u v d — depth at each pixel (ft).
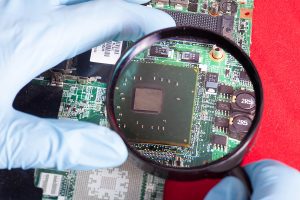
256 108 0.79
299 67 0.91
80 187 0.85
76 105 0.88
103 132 0.81
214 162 0.76
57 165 0.83
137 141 0.83
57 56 0.86
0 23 0.84
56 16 0.86
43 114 0.88
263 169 0.81
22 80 0.84
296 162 0.87
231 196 0.78
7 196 0.84
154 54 0.87
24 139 0.82
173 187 0.84
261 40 0.92
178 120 0.84
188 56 0.87
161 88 0.85
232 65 0.87
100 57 0.90
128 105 0.83
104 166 0.82
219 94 0.86
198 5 0.92
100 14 0.88
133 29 0.90
